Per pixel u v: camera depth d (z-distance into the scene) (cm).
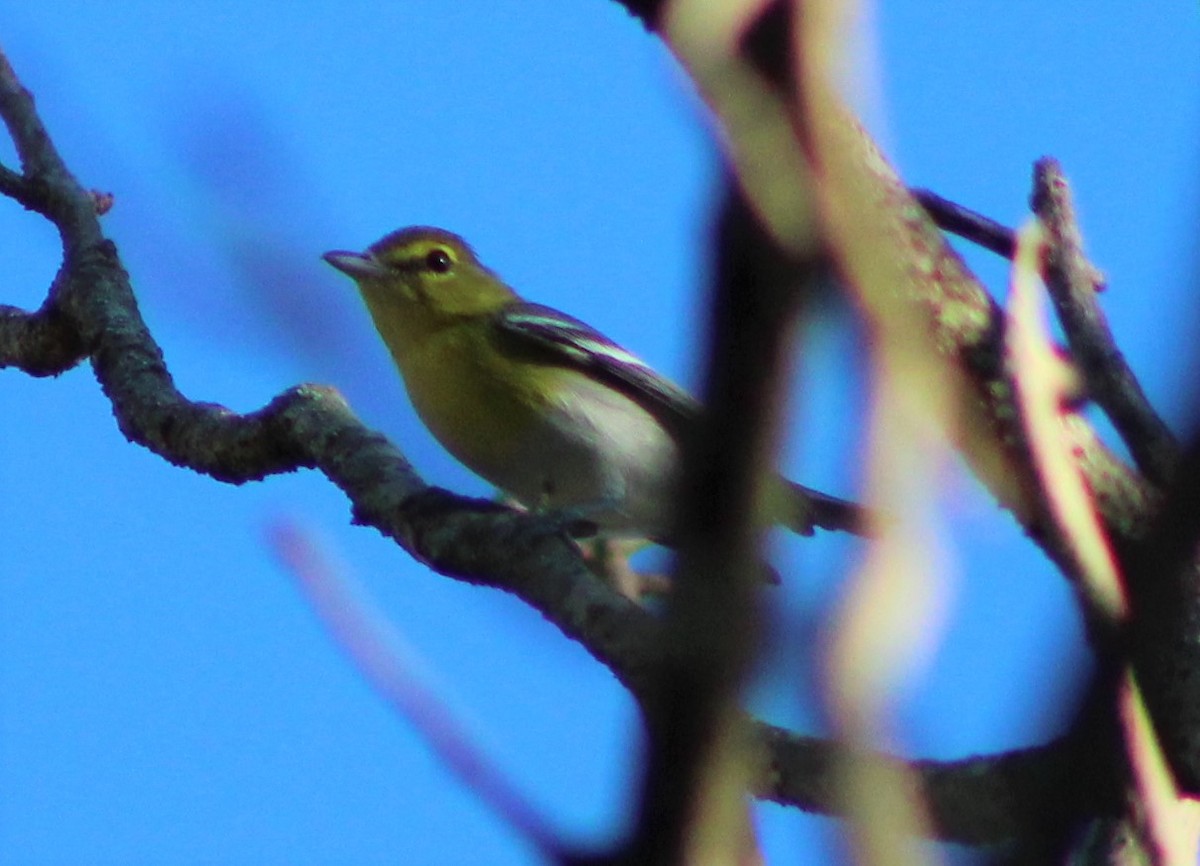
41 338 1216
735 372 241
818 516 904
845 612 259
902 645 258
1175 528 298
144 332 1180
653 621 730
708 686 262
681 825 266
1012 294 419
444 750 378
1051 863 327
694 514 253
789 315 238
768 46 243
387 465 978
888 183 804
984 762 350
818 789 477
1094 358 929
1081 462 905
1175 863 349
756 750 496
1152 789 340
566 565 813
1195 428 262
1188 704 613
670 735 267
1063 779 334
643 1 361
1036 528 693
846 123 253
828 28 244
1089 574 361
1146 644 319
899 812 257
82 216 1238
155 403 1121
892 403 256
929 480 260
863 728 258
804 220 241
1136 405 927
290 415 1045
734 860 266
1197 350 258
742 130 241
